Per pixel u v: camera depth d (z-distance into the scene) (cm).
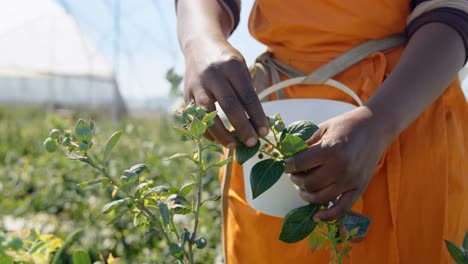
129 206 90
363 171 89
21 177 412
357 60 119
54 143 85
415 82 98
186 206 91
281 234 90
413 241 114
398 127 94
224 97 93
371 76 118
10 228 271
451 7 106
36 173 403
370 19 118
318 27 121
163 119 580
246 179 112
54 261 109
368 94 116
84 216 303
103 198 299
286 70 127
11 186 402
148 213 89
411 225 114
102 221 275
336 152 85
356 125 89
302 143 85
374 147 90
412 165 114
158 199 93
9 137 685
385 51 120
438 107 115
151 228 93
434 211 113
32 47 1962
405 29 122
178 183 320
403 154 114
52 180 333
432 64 101
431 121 115
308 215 89
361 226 90
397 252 113
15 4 1959
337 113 114
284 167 86
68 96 2050
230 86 94
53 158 385
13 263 97
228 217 130
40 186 370
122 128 433
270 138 100
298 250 119
